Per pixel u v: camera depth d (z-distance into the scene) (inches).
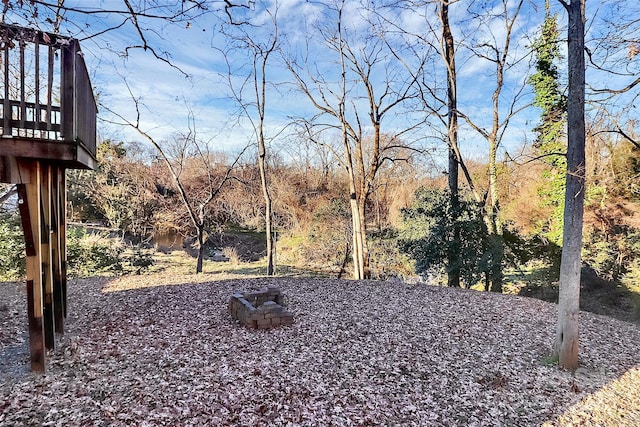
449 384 175.5
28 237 157.0
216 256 687.7
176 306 274.2
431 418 148.6
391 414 149.6
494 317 273.7
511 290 432.1
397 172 712.4
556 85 424.2
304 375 176.4
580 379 185.0
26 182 154.5
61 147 150.7
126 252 568.4
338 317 262.5
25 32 137.9
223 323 241.4
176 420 135.3
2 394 144.6
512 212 526.9
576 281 193.2
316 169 823.1
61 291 209.9
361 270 465.7
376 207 689.6
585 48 201.0
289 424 138.5
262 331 229.9
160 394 152.3
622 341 242.1
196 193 722.8
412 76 442.6
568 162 191.8
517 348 219.6
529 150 449.7
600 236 454.6
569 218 192.9
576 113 187.5
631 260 440.1
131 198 700.7
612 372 194.5
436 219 407.5
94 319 241.1
